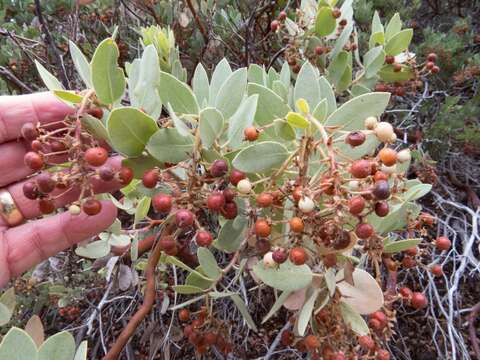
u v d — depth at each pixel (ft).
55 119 0.80
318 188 0.53
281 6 1.54
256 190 0.65
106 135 0.58
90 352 1.41
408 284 1.42
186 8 1.47
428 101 1.58
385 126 0.52
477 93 1.53
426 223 0.79
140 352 1.40
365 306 0.70
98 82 0.56
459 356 1.29
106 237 0.98
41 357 0.46
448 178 1.53
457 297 1.23
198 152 0.60
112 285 1.12
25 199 0.84
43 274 1.32
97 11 1.65
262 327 1.39
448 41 1.61
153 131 0.57
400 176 0.58
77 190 0.72
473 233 1.21
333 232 0.53
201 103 0.68
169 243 0.68
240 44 1.53
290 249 0.59
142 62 0.62
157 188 0.70
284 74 0.83
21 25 1.84
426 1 2.04
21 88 1.53
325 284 0.70
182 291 0.81
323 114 0.58
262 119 0.65
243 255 0.75
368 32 1.59
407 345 1.39
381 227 0.71
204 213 0.99
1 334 1.32
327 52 1.11
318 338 0.70
